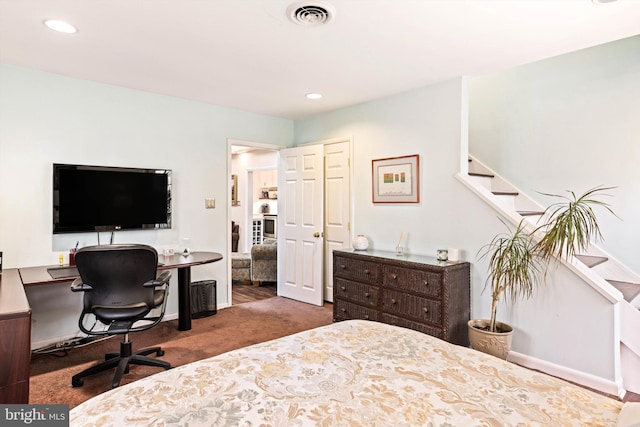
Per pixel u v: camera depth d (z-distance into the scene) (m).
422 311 2.92
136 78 3.14
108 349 3.01
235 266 5.53
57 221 3.02
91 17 2.07
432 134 3.30
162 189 3.60
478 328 2.81
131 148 3.46
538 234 2.66
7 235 2.85
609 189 3.11
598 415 0.96
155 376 1.17
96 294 2.31
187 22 2.12
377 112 3.79
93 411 0.96
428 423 0.92
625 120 3.03
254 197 8.81
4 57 2.68
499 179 3.77
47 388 2.35
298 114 4.48
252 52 2.56
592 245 3.15
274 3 1.91
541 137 3.53
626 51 3.02
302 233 4.49
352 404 1.01
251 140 4.41
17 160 2.88
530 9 1.96
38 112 2.96
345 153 4.15
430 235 3.33
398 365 1.27
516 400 1.04
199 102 3.92
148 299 2.40
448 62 2.75
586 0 1.87
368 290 3.32
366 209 3.92
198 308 3.84
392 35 2.29
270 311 4.09
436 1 1.88
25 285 2.34
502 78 3.81
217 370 1.21
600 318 2.38
